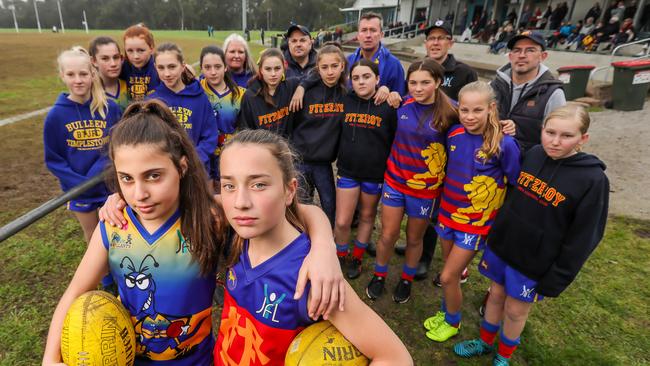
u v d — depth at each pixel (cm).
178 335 138
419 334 268
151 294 134
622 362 246
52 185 476
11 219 390
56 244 347
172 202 130
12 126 713
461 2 2345
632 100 838
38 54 1909
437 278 319
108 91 332
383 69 365
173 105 294
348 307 106
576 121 182
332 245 118
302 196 286
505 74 317
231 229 143
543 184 197
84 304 124
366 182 301
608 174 543
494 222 222
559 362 245
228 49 374
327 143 313
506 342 227
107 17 8994
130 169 123
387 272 328
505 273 217
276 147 110
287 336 114
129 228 134
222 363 129
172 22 9075
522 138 298
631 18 1476
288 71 404
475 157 223
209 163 314
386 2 3061
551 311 290
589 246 187
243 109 326
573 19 1750
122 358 127
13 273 305
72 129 258
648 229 405
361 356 109
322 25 8475
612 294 309
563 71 922
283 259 114
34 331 250
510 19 1978
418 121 251
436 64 240
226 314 128
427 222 274
